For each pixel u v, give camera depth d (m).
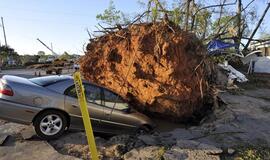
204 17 15.88
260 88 16.27
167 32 9.56
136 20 10.73
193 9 14.67
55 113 6.95
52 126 6.93
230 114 9.41
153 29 9.65
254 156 6.20
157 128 9.24
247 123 8.65
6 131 7.44
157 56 9.27
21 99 6.69
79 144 6.72
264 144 6.92
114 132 7.91
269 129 8.19
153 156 5.96
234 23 20.66
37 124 6.77
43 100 6.85
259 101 12.15
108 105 7.75
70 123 7.21
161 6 13.01
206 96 10.37
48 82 7.26
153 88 9.11
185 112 9.51
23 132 7.32
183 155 5.99
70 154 6.20
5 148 6.35
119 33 10.34
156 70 9.30
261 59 25.48
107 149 6.44
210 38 15.28
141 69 9.41
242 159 6.04
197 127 8.30
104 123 7.68
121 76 9.79
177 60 9.27
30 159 5.84
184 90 9.23
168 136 7.27
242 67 25.09
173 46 9.30
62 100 7.02
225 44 20.06
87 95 7.53
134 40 9.72
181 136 7.27
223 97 12.35
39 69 34.16
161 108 9.25
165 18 9.86
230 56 24.16
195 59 9.82
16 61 56.03
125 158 5.89
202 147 6.40
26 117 6.71
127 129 8.01
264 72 24.55
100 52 10.52
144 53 9.41
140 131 8.16
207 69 10.56
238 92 14.09
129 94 9.45
